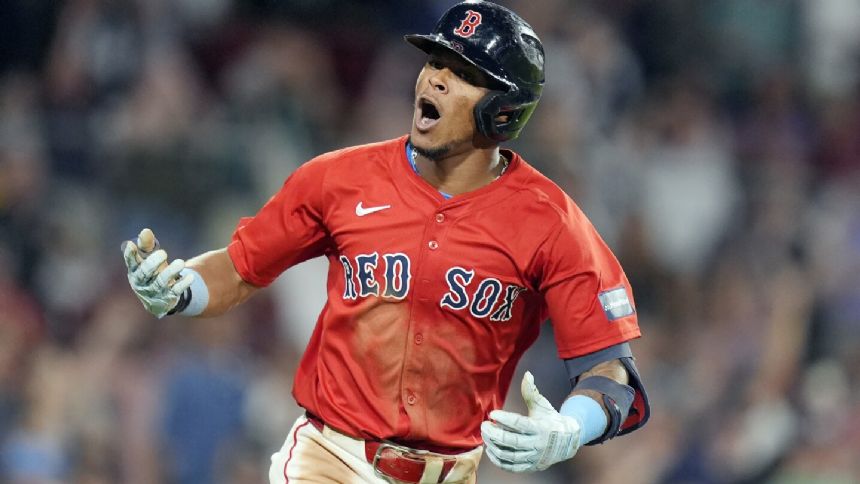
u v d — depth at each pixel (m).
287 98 44.78
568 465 35.94
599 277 16.53
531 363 36.97
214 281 17.55
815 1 55.25
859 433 33.25
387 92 48.09
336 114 46.91
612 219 43.28
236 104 44.62
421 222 16.58
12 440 33.72
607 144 46.19
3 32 45.09
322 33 49.56
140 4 45.69
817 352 38.16
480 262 16.45
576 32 49.06
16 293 38.06
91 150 41.94
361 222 16.77
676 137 47.94
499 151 17.47
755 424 35.19
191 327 36.31
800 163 49.12
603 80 48.97
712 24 54.16
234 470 35.50
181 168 40.94
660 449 35.88
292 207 17.31
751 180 47.06
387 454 17.00
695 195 46.41
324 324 17.42
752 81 52.78
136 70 44.66
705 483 35.12
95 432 34.62
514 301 16.73
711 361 37.78
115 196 40.66
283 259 17.59
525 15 48.38
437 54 16.56
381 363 16.77
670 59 52.16
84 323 37.69
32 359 34.91
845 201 47.16
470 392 16.95
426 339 16.62
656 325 39.66
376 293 16.66
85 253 39.66
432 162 16.94
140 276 16.34
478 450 17.55
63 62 44.38
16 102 43.03
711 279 40.75
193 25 48.03
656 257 41.91
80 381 35.31
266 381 37.78
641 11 52.75
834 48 55.16
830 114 52.06
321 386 17.33
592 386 16.27
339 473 17.25
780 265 41.91
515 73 16.41
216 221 40.91
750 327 38.34
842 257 43.84
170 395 35.38
